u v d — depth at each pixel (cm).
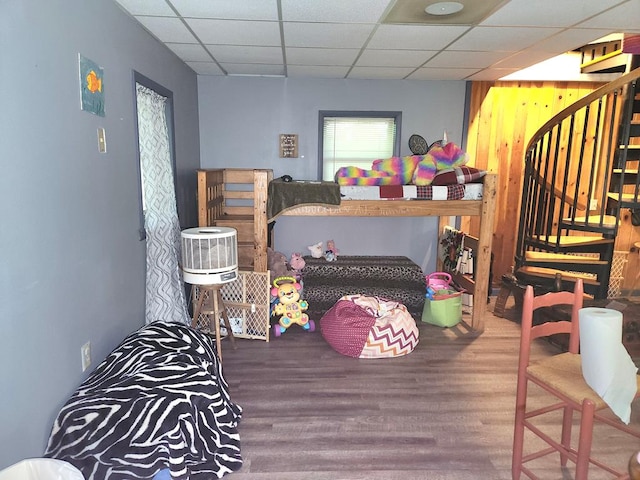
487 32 301
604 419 194
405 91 477
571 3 246
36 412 179
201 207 366
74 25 207
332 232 502
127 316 278
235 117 474
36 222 177
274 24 287
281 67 420
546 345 370
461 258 450
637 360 323
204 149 479
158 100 329
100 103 235
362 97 476
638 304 372
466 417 262
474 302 398
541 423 256
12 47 161
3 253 157
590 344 159
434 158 396
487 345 367
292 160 485
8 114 159
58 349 196
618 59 420
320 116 477
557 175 491
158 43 332
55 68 190
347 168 383
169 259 323
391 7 253
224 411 228
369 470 216
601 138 466
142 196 302
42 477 142
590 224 378
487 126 484
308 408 269
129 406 190
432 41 324
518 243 437
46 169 184
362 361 334
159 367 218
